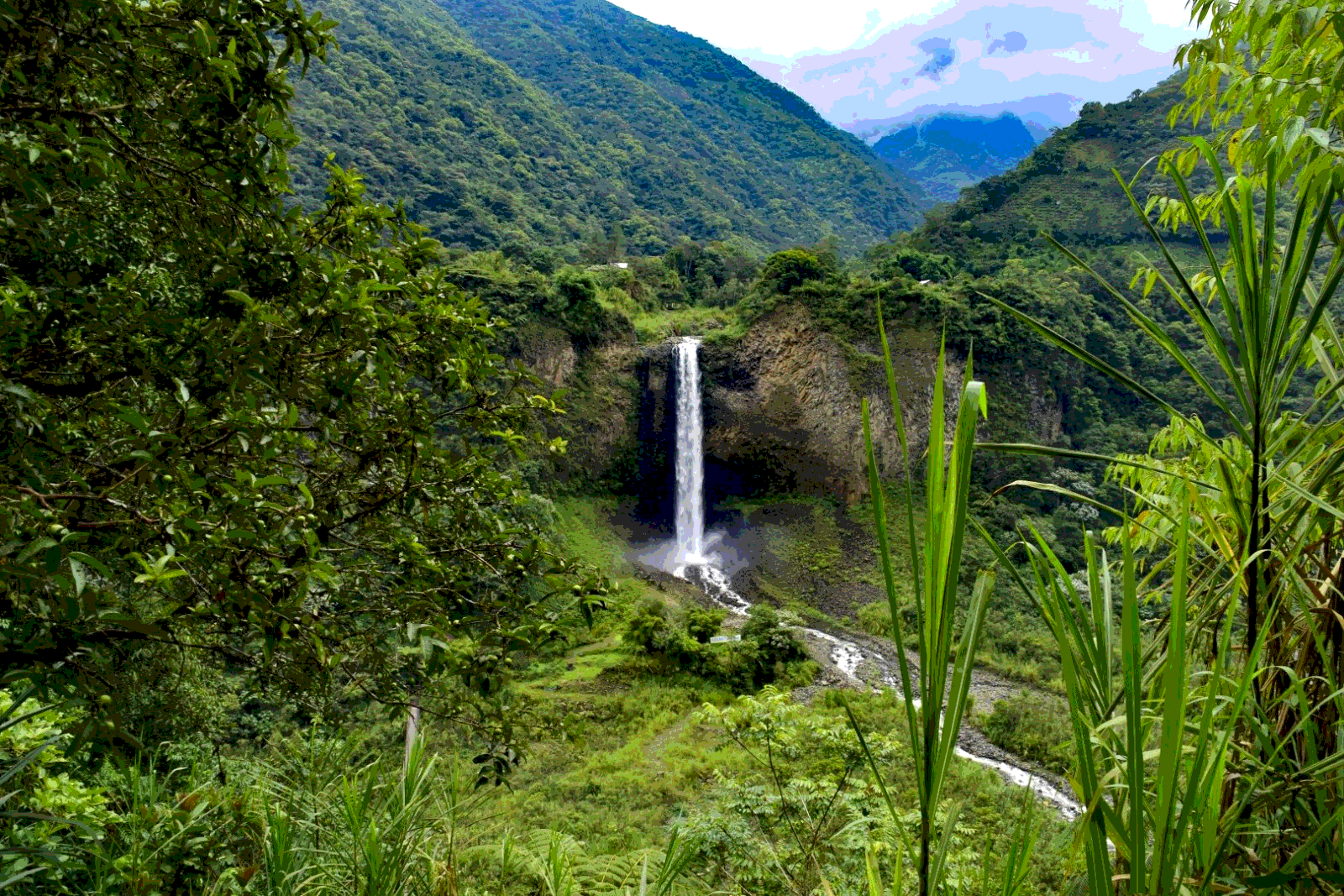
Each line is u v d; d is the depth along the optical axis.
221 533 2.18
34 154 2.18
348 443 3.14
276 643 2.48
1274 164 1.43
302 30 2.84
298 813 2.28
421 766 2.26
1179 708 0.84
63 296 2.69
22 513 1.97
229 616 2.33
